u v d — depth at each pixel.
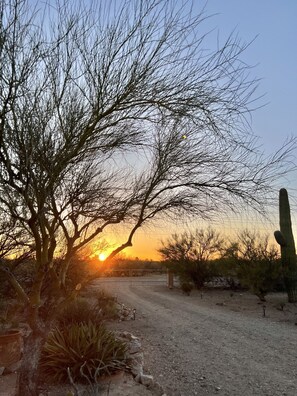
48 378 5.74
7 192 3.61
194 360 7.59
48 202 3.94
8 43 3.24
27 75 3.35
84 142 3.69
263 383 6.15
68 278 6.16
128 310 14.41
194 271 23.94
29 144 3.38
